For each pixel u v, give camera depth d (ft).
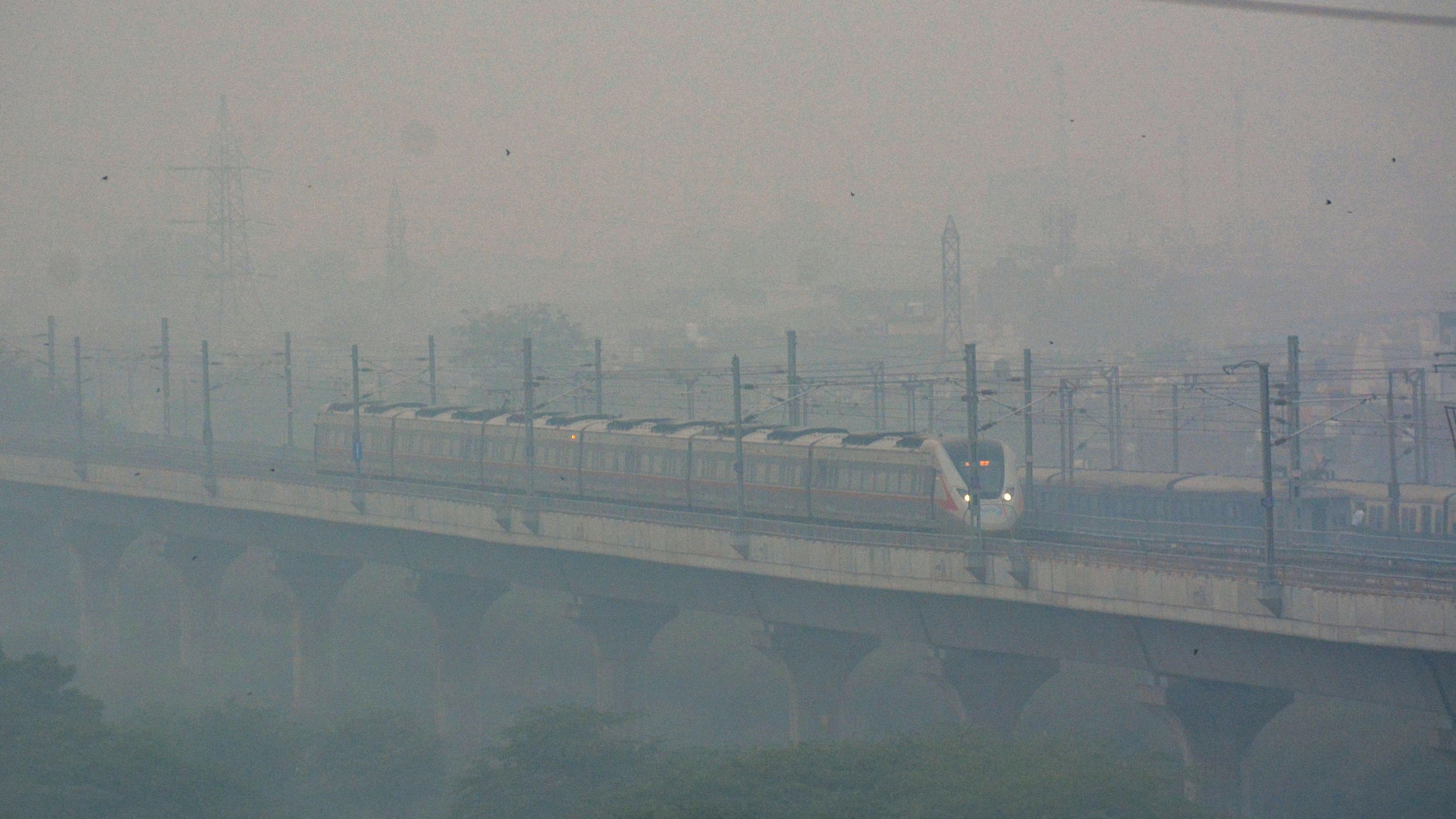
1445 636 558.97
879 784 649.61
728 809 626.23
